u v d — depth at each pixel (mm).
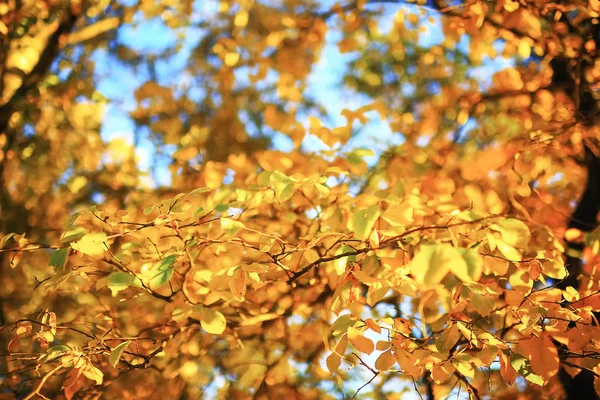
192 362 4262
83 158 5609
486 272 2529
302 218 4004
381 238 2484
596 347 2471
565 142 4266
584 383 3682
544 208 4250
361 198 3070
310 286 4270
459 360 2510
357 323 2445
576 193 4621
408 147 4613
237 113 5871
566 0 4344
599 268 2887
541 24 4367
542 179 4551
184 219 2965
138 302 3551
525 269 2613
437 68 5473
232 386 4820
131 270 2980
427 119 5188
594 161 4113
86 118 5746
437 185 4023
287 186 2510
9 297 4871
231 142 5758
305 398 4746
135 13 5645
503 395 4121
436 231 2764
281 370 4703
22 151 5426
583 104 4316
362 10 5473
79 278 4441
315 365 4652
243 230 3646
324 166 4145
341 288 2479
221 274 2553
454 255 1628
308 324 4660
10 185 5383
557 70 4566
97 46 6082
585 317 2582
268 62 5676
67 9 5238
